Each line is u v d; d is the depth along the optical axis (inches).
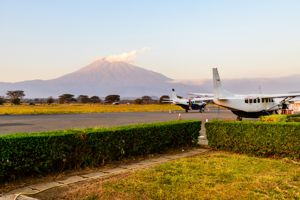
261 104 1280.8
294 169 372.2
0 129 964.0
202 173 343.9
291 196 265.6
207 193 272.2
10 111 2327.8
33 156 346.6
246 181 310.5
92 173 375.2
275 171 358.6
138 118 1539.1
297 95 1285.7
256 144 493.4
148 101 5979.3
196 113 2098.9
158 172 346.9
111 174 363.9
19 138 334.3
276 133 473.4
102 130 423.8
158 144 507.2
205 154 504.1
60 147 371.2
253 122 511.2
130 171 373.1
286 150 464.1
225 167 376.2
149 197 264.5
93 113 2144.4
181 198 261.4
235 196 263.6
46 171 361.4
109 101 6382.9
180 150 544.1
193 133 580.7
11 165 328.8
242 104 1254.3
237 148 517.3
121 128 453.7
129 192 276.2
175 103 2295.8
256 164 396.8
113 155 434.3
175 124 542.9
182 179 317.1
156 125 508.4
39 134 362.9
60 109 2861.7
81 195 274.4
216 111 2476.6
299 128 453.1
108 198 263.6
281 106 1348.4
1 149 320.2
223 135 533.6
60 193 288.7
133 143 463.8
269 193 272.4
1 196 286.0
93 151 406.6
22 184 325.4
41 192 293.1
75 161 388.8
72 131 402.0
